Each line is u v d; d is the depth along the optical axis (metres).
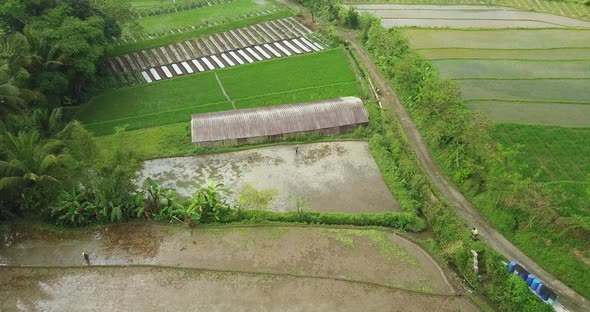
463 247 34.75
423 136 48.94
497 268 33.06
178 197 42.09
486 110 52.59
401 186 42.59
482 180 41.12
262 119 49.84
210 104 56.25
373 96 56.69
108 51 61.12
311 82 60.53
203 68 65.06
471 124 44.66
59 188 38.94
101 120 53.22
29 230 38.22
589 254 34.47
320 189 43.09
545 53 65.50
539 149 46.19
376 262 35.59
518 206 37.72
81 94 56.72
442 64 62.97
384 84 59.19
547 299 31.36
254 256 36.19
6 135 38.94
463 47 67.69
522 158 44.97
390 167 44.69
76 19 55.56
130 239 37.69
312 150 48.28
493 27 74.38
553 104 53.59
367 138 49.59
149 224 39.03
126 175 38.50
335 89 58.69
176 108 55.66
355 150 48.12
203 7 85.62
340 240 37.53
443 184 42.56
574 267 33.81
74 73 53.00
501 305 31.77
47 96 49.78
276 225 38.78
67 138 45.56
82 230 38.41
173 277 34.56
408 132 49.78
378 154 46.66
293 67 64.50
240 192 42.69
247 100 56.94
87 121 53.03
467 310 31.92
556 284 33.12
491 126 43.66
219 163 46.53
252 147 48.53
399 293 33.12
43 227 38.47
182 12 83.50
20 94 42.59
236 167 45.94
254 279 34.34
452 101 47.16
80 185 40.62
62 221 38.75
